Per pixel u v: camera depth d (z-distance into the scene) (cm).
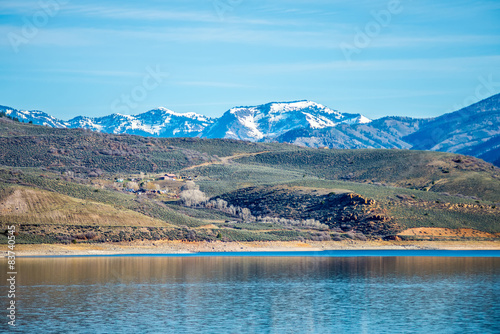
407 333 8869
